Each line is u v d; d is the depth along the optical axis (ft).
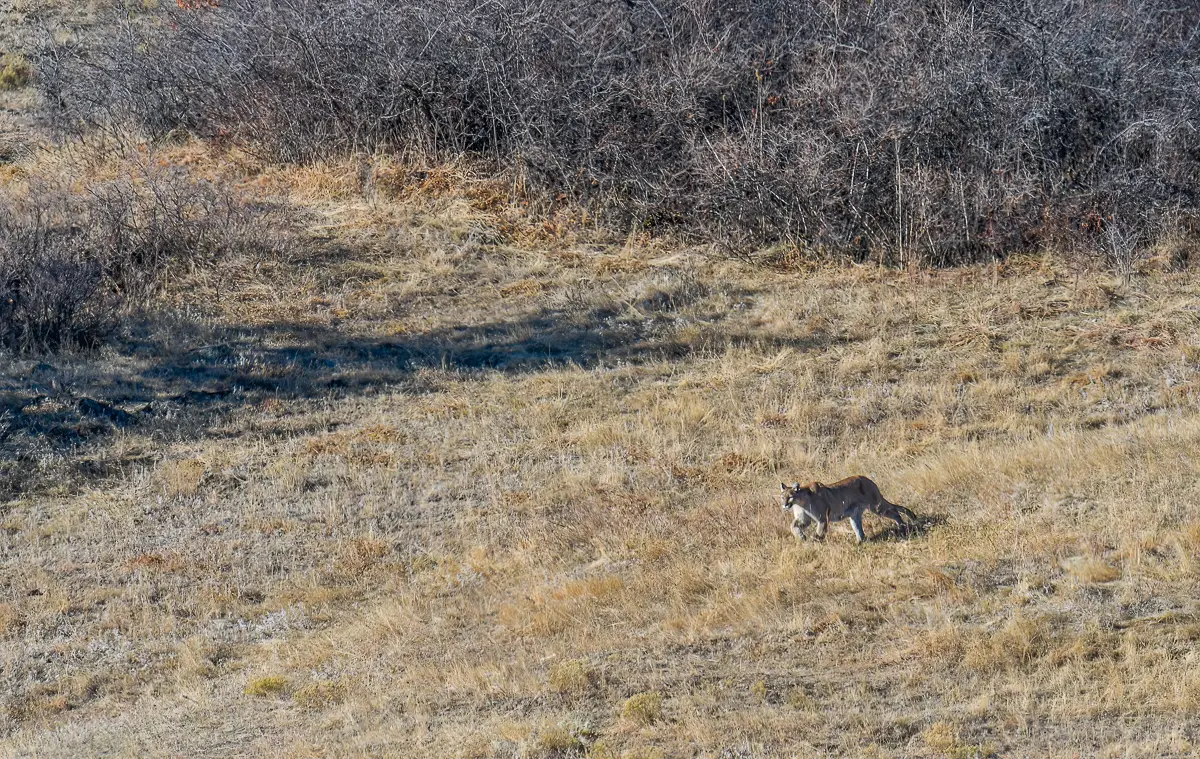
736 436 182.70
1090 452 155.53
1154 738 86.94
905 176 251.80
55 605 140.26
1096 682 96.48
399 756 93.81
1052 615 108.88
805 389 199.41
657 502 158.71
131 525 159.84
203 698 116.47
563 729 95.20
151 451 181.27
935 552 127.75
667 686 103.71
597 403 196.85
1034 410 188.55
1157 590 111.96
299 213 264.31
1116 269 239.30
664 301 234.79
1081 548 124.06
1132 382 197.26
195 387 199.41
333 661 121.90
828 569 126.72
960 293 235.61
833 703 97.14
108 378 198.70
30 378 195.00
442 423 190.60
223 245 243.40
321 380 204.13
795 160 256.11
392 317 229.04
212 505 165.58
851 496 133.39
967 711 93.40
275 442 184.85
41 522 161.58
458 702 106.01
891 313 226.79
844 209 253.65
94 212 245.65
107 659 128.98
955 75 256.11
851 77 263.90
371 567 146.41
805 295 236.22
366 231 257.75
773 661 107.14
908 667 102.78
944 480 151.43
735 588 124.98
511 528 153.99
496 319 228.43
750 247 256.52
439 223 260.62
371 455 178.50
